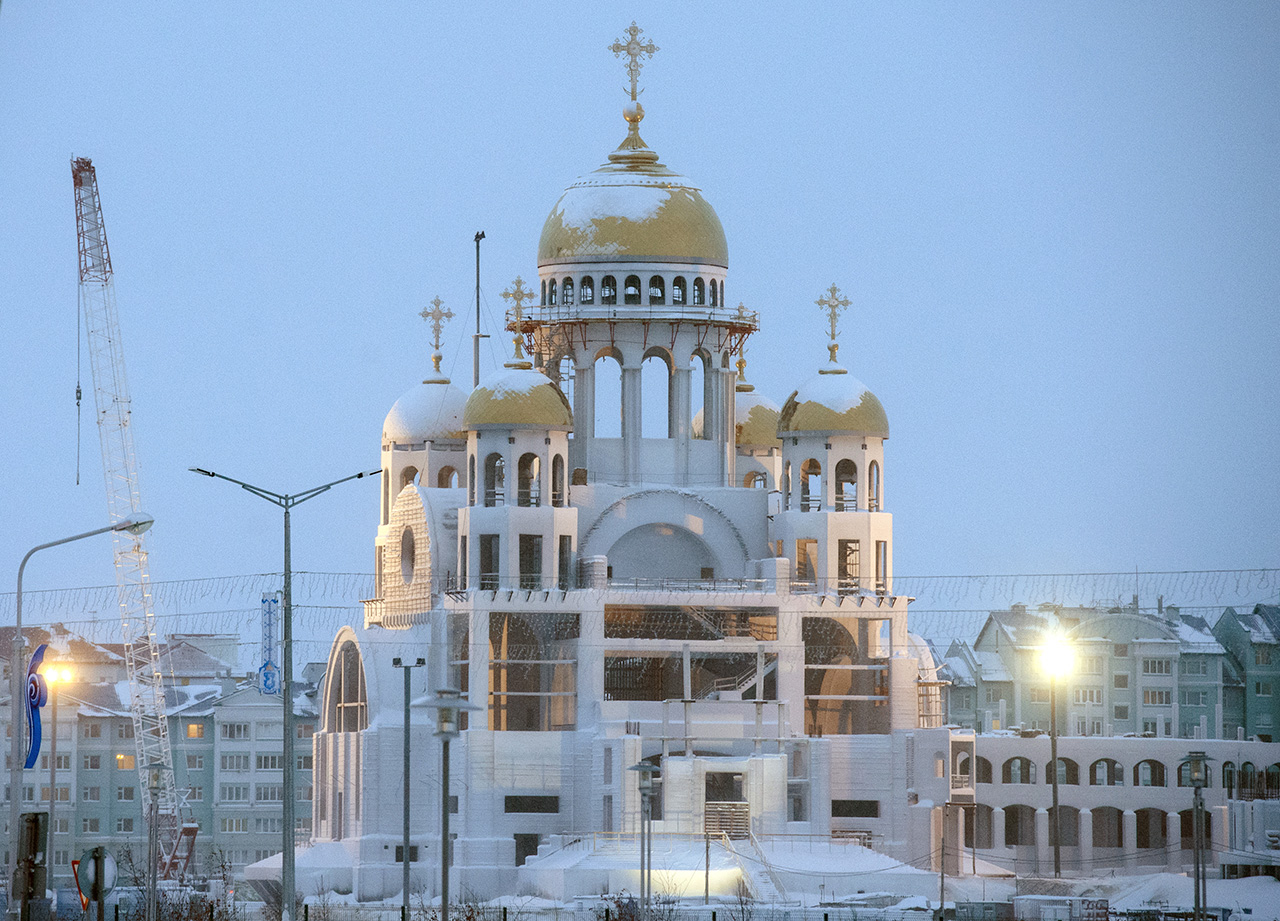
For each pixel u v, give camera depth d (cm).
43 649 18475
